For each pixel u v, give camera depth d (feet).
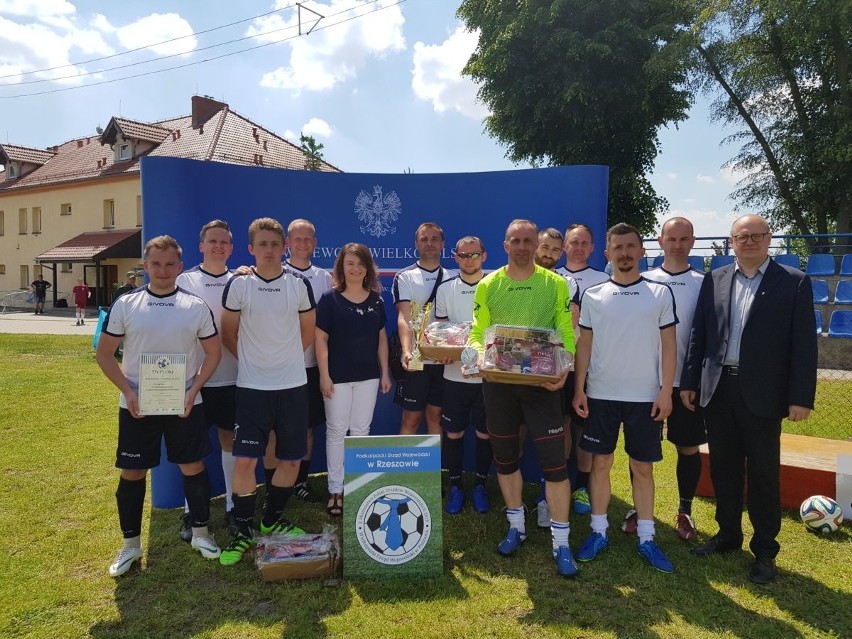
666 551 10.87
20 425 19.42
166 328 9.64
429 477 9.87
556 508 10.11
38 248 105.19
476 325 10.50
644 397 10.16
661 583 9.64
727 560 10.45
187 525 11.49
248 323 10.28
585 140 59.36
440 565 9.87
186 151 87.15
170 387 9.57
